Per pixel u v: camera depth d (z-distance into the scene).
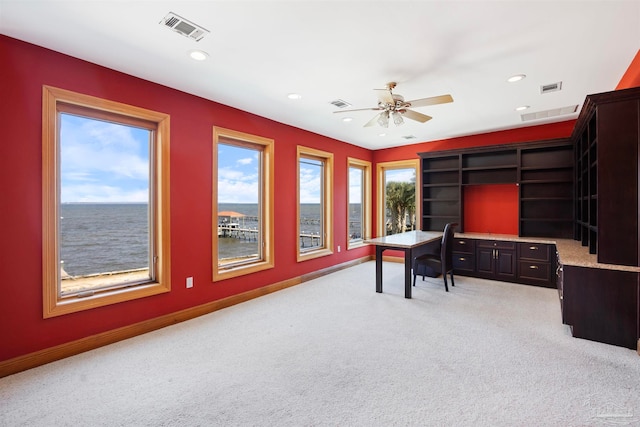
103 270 2.97
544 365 2.44
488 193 5.66
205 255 3.66
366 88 3.40
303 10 2.05
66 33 2.29
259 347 2.79
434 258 4.76
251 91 3.46
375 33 2.33
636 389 2.11
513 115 4.47
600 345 2.78
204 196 3.65
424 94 3.59
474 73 3.04
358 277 5.39
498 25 2.23
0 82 2.30
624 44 2.49
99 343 2.80
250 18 2.13
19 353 2.40
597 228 2.84
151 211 3.28
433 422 1.81
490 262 5.12
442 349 2.72
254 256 4.53
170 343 2.87
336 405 1.98
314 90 3.45
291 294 4.41
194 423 1.83
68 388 2.17
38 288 2.49
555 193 5.01
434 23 2.20
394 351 2.70
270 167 4.52
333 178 5.81
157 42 2.43
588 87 3.40
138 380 2.27
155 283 3.25
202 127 3.63
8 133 2.34
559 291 3.68
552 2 1.98
